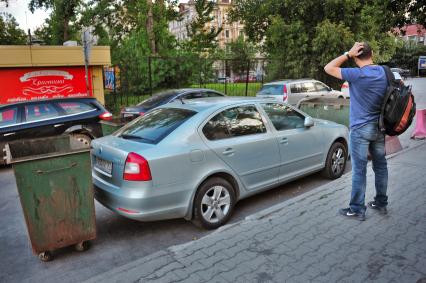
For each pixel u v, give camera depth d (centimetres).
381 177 412
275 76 2173
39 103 831
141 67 1916
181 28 7812
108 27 2920
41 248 366
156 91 1959
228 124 475
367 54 370
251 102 516
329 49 1905
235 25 7725
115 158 414
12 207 561
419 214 416
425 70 5597
